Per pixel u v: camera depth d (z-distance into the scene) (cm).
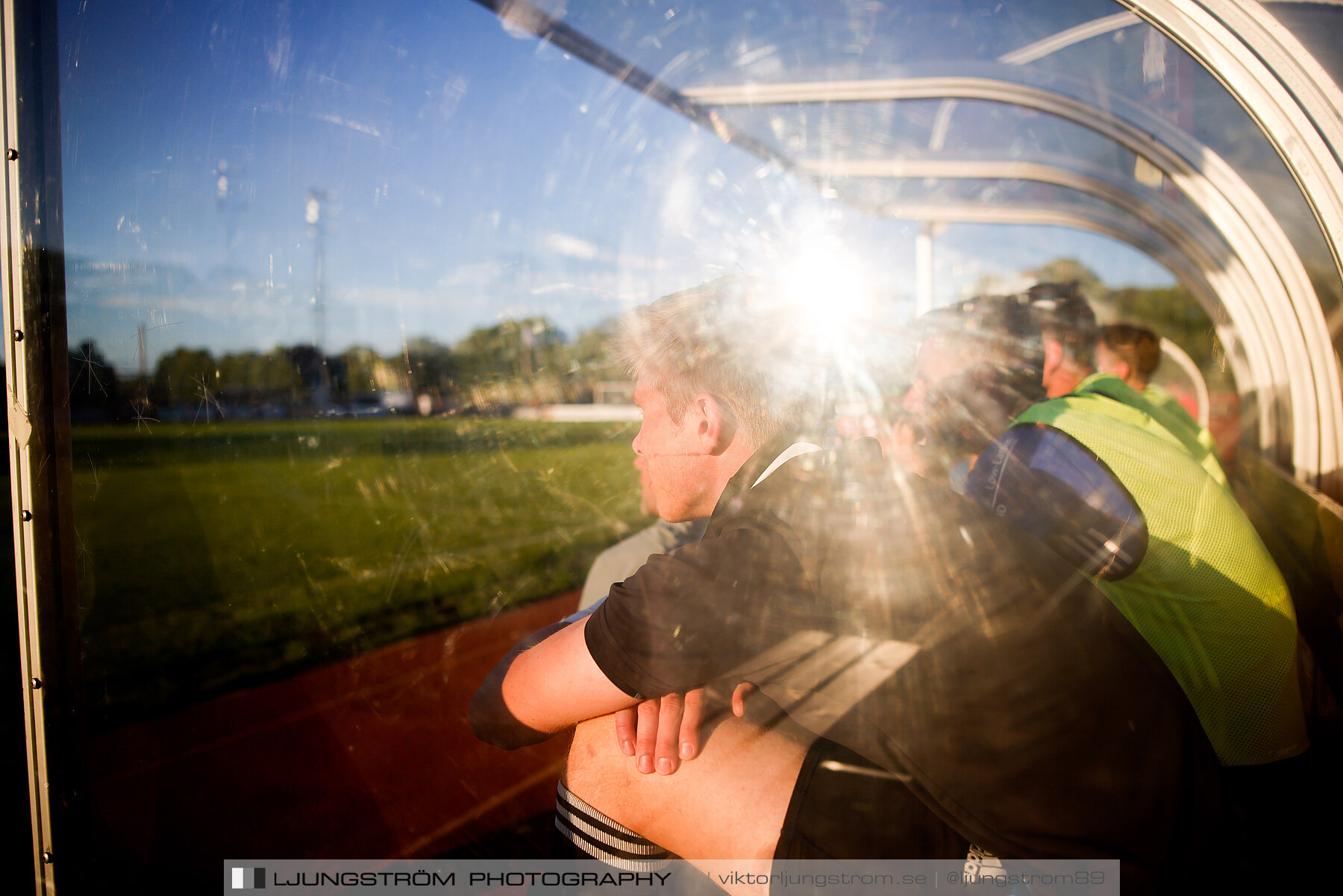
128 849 116
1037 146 231
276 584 168
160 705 131
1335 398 196
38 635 102
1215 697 107
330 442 161
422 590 241
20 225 100
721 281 105
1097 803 72
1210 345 257
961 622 73
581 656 95
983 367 149
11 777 175
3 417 106
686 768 96
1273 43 103
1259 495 235
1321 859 95
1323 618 149
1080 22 156
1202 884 77
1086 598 79
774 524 82
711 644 84
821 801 90
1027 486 114
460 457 263
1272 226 195
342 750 170
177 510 126
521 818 160
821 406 104
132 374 113
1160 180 216
